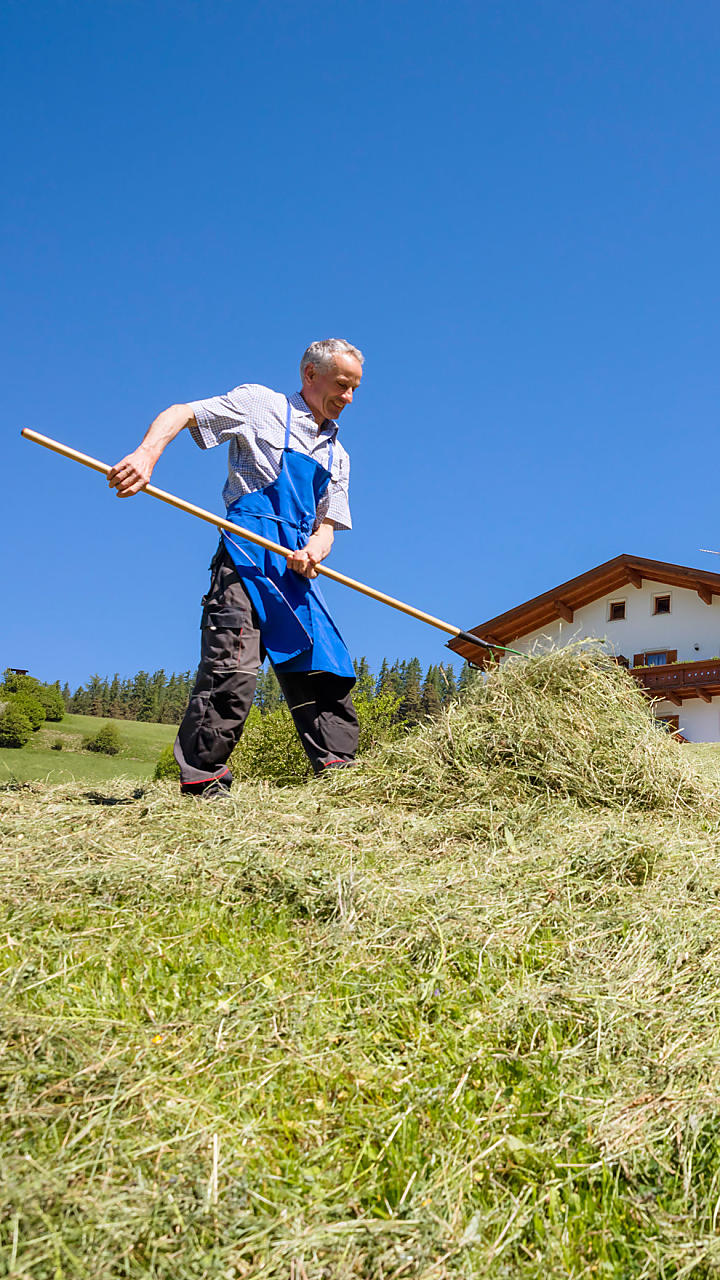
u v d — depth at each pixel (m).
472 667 4.65
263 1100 1.94
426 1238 1.63
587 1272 1.66
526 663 4.45
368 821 3.50
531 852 3.21
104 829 3.18
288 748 11.66
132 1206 1.56
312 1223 1.63
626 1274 1.67
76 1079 1.84
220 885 2.77
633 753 4.05
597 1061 2.15
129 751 40.66
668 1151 1.92
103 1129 1.73
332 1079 2.03
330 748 4.36
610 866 3.12
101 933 2.47
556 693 4.34
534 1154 1.89
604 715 4.26
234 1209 1.61
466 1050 2.17
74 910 2.57
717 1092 2.05
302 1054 2.08
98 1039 2.00
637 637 26.38
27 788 4.20
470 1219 1.71
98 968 2.32
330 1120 1.92
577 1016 2.32
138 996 2.24
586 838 3.30
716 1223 1.77
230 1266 1.51
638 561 25.92
